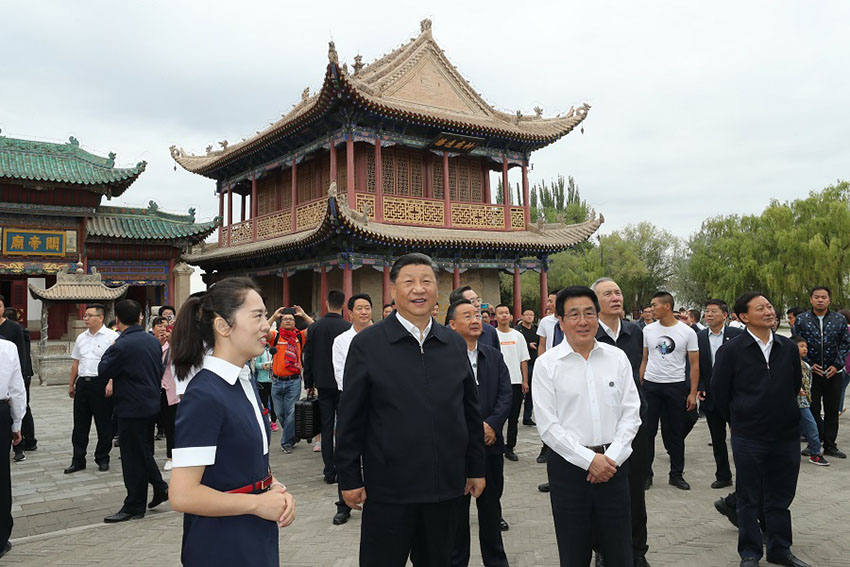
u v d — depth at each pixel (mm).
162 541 6023
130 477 6727
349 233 21984
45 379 19375
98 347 9047
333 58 21156
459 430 3725
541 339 9875
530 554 5555
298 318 12156
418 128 25625
